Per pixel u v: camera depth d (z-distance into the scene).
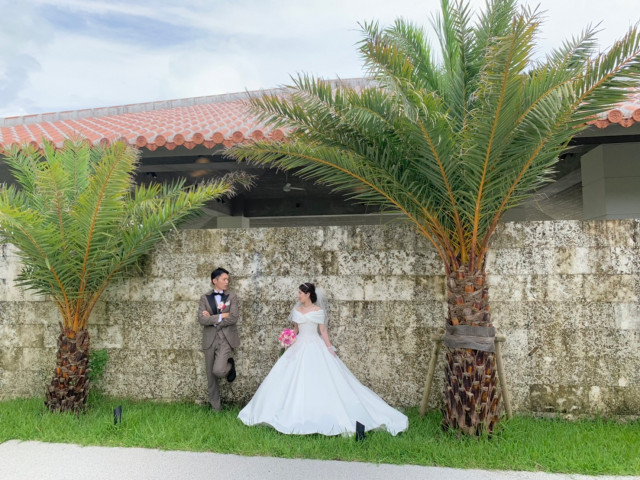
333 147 4.58
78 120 12.81
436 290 5.66
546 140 4.16
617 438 4.67
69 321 5.57
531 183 4.59
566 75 3.97
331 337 5.81
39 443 4.71
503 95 3.72
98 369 5.99
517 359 5.48
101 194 4.94
